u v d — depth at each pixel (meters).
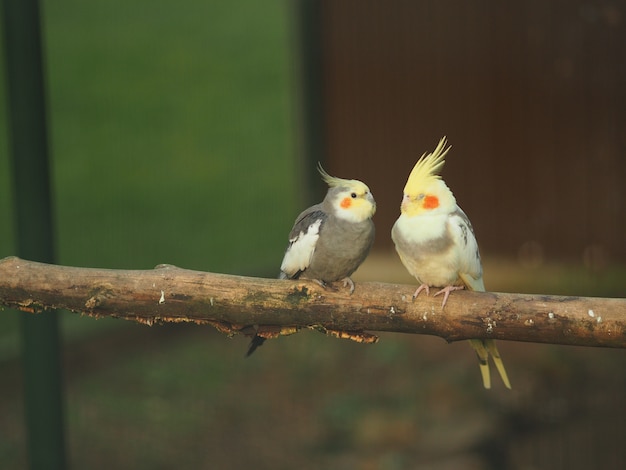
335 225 6.07
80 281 5.70
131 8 20.59
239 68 18.72
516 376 11.52
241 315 5.57
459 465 9.77
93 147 16.73
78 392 11.26
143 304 5.63
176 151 16.80
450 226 5.74
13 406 10.83
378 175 14.48
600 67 13.21
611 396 11.00
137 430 10.53
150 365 12.08
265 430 10.66
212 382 11.76
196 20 20.31
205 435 10.54
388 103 14.31
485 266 14.05
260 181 16.06
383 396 11.35
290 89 15.76
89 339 11.91
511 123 13.77
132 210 15.20
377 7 14.15
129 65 18.83
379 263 14.27
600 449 10.16
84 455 9.95
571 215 13.63
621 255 13.41
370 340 5.65
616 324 5.03
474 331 5.33
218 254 14.20
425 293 5.43
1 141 15.14
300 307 5.50
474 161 14.04
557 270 13.72
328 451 10.34
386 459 10.03
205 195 15.70
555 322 5.14
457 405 11.03
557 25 13.34
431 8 13.92
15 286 5.78
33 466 8.12
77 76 18.42
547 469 9.97
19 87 7.84
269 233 14.79
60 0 20.55
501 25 13.61
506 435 10.51
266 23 20.25
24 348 8.01
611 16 13.03
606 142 13.32
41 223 7.98
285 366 12.24
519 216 13.89
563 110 13.48
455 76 13.95
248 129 17.19
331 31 14.45
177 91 17.91
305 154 14.83
